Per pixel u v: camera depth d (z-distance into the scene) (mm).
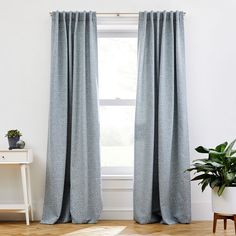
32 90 3979
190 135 3979
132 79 4215
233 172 3197
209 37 4016
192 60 4008
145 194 3748
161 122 3779
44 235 3268
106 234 3307
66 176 3867
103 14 3992
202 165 3293
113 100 4156
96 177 3787
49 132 3791
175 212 3787
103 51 4211
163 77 3816
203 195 3957
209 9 4031
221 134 3988
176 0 4035
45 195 3795
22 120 3969
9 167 3965
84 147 3758
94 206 3783
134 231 3420
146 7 4027
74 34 3859
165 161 3758
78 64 3855
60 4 4016
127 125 4203
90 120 3830
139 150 3793
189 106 3992
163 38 3848
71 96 3875
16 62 3980
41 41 3992
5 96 3971
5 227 3605
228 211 3225
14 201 3955
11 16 3994
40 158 3961
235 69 4008
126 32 4207
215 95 4000
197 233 3336
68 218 3814
